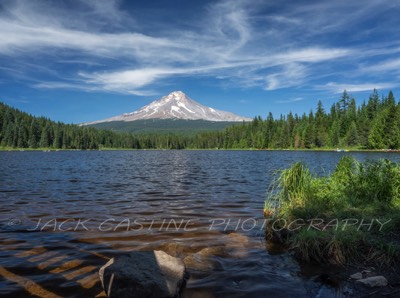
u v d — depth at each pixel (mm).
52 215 11609
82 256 7254
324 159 52031
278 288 5684
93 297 5352
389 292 5316
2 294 5410
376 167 11367
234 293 5523
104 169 35750
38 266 6656
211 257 7148
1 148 157000
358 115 120625
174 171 32562
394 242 6887
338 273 6188
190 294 5500
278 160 52125
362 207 9492
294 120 141375
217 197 15625
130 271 5598
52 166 40312
